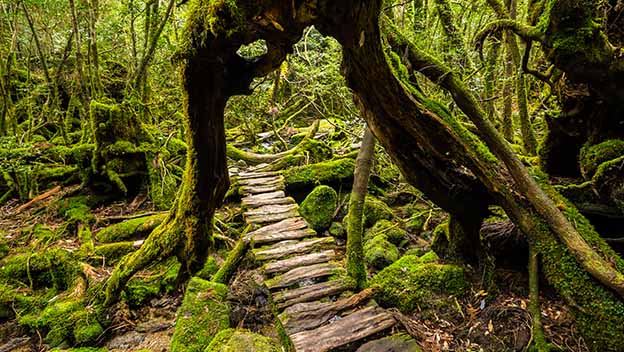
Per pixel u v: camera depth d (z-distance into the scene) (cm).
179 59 244
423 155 341
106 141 675
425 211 657
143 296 483
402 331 345
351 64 264
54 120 884
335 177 788
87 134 763
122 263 422
